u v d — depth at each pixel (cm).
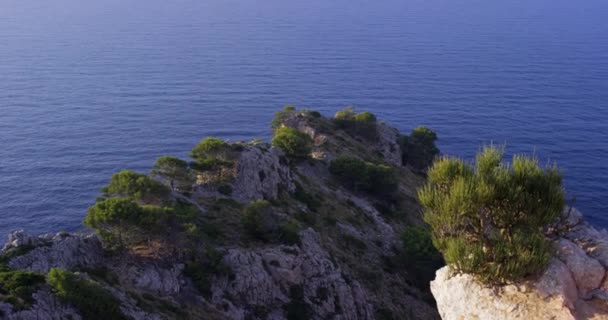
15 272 3594
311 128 10744
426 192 2188
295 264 5222
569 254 1989
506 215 2011
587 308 1881
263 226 5562
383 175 8869
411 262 6788
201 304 4472
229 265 4900
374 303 5847
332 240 6594
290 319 4931
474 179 2061
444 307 2098
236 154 6894
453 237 2119
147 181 5612
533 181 2027
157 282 4416
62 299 3497
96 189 15400
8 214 13588
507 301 1911
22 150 18550
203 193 6266
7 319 3206
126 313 3759
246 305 4803
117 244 4628
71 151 18662
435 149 12569
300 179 7906
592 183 15812
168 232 4828
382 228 7681
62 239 4341
